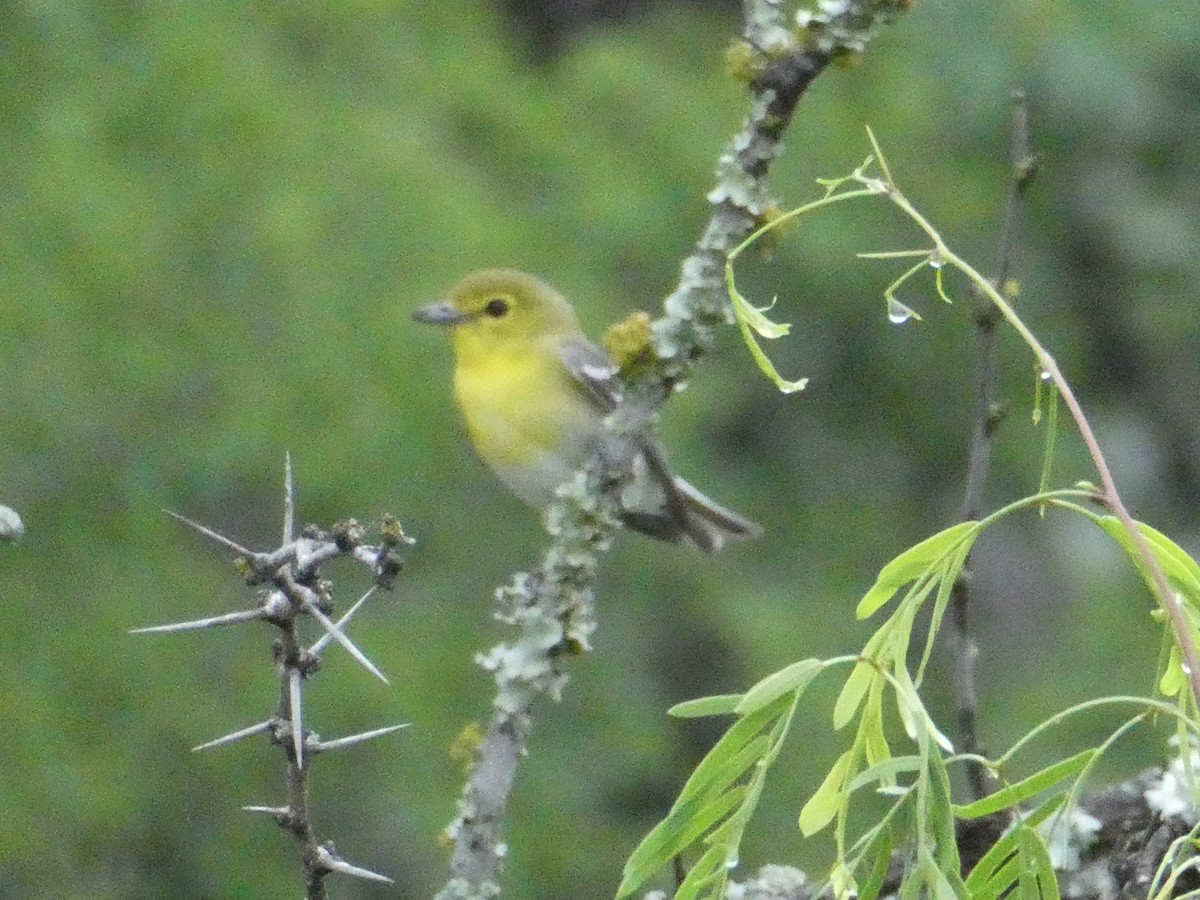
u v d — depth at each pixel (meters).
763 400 16.27
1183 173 17.27
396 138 14.39
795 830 11.66
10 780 12.16
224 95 14.27
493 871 4.22
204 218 13.73
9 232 13.39
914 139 16.23
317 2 15.36
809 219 15.66
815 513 15.99
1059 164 16.83
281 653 3.72
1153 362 17.44
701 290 4.43
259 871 12.46
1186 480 17.30
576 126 15.90
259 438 12.97
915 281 16.14
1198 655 3.54
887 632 3.62
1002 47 16.39
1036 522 16.53
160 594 12.88
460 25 16.20
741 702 3.53
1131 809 4.86
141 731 12.52
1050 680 14.56
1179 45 16.70
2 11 14.44
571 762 13.77
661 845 3.58
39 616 12.66
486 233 14.07
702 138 15.80
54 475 13.00
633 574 14.91
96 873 12.29
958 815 3.68
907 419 16.44
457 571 13.26
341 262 13.67
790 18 11.36
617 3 19.38
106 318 13.27
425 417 13.19
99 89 14.27
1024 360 16.53
